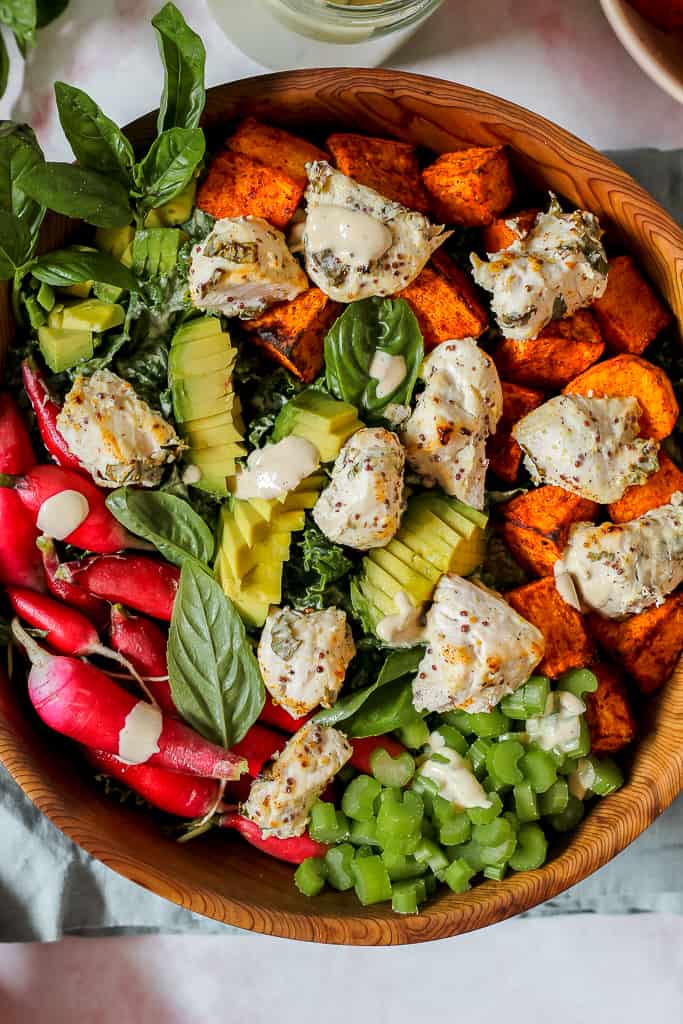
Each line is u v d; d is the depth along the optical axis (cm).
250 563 68
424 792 70
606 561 69
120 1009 76
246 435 69
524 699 69
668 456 71
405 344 69
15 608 69
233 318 68
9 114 74
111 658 69
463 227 70
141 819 69
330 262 67
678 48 73
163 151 65
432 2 71
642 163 76
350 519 67
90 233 69
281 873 70
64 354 68
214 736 69
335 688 68
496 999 77
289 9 70
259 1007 76
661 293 70
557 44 76
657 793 69
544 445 69
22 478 68
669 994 77
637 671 71
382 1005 77
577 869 68
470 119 68
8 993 76
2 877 75
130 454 67
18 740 66
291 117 68
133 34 75
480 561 71
